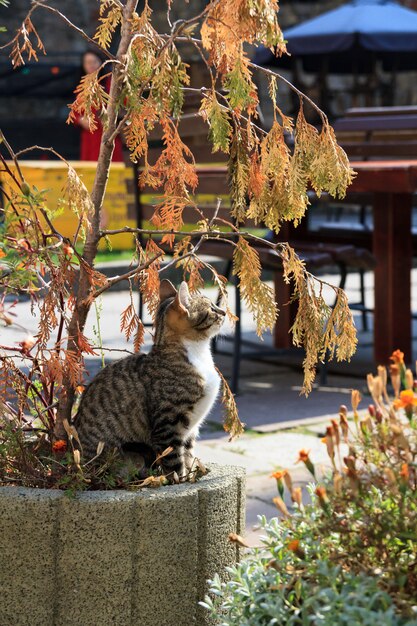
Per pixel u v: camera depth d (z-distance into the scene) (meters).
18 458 3.12
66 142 17.80
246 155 3.22
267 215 3.23
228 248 6.38
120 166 11.73
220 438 5.34
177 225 3.45
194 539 2.84
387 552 2.41
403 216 6.86
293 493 2.57
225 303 3.41
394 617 2.24
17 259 3.01
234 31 2.96
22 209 3.07
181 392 3.34
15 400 4.14
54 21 18.91
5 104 19.25
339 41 14.23
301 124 3.12
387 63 17.53
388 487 2.44
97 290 3.12
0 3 3.12
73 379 3.06
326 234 8.22
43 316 3.07
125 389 3.31
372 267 6.61
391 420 2.51
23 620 2.78
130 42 2.95
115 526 2.73
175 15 19.22
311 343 3.20
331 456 2.53
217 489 2.90
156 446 3.32
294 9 20.70
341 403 6.13
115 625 2.77
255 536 3.84
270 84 3.12
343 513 2.51
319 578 2.38
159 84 2.93
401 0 20.38
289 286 7.49
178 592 2.82
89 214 3.15
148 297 3.45
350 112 9.61
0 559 2.77
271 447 5.16
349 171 3.11
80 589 2.75
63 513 2.74
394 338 6.93
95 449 3.22
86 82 3.12
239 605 2.55
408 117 8.44
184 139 6.49
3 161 3.08
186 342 3.42
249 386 6.66
